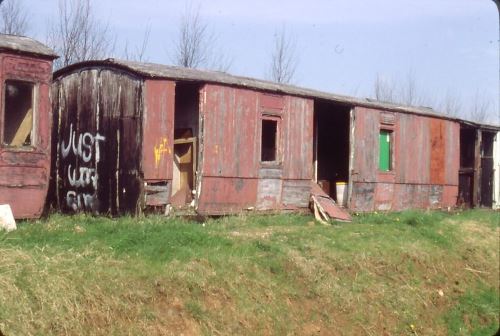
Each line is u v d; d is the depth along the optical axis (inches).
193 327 328.5
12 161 435.5
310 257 458.3
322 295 422.9
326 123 807.1
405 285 499.8
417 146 806.5
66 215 519.8
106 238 394.6
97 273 325.1
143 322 311.4
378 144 743.1
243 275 393.1
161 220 470.6
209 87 543.5
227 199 559.2
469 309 529.0
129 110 514.0
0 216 400.2
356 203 708.0
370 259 505.7
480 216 797.2
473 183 919.7
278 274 420.5
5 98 440.1
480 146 924.6
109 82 538.9
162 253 382.9
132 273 341.4
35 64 451.5
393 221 653.3
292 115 628.7
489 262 632.4
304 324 388.2
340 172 789.9
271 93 604.1
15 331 265.4
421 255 558.6
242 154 572.4
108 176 531.8
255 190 586.2
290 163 625.6
